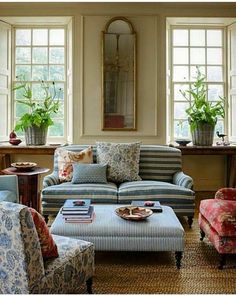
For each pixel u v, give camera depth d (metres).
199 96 5.23
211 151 5.07
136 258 3.02
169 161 4.38
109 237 2.76
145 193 3.74
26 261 1.80
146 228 2.77
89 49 5.29
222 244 2.78
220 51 5.65
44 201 3.77
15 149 5.05
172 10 5.29
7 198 3.21
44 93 5.63
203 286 2.51
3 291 1.93
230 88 5.57
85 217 2.83
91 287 2.37
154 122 5.35
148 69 5.32
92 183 3.98
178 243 2.77
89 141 5.37
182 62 5.65
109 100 5.33
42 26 5.57
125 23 5.27
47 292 1.93
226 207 2.95
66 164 4.18
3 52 5.37
